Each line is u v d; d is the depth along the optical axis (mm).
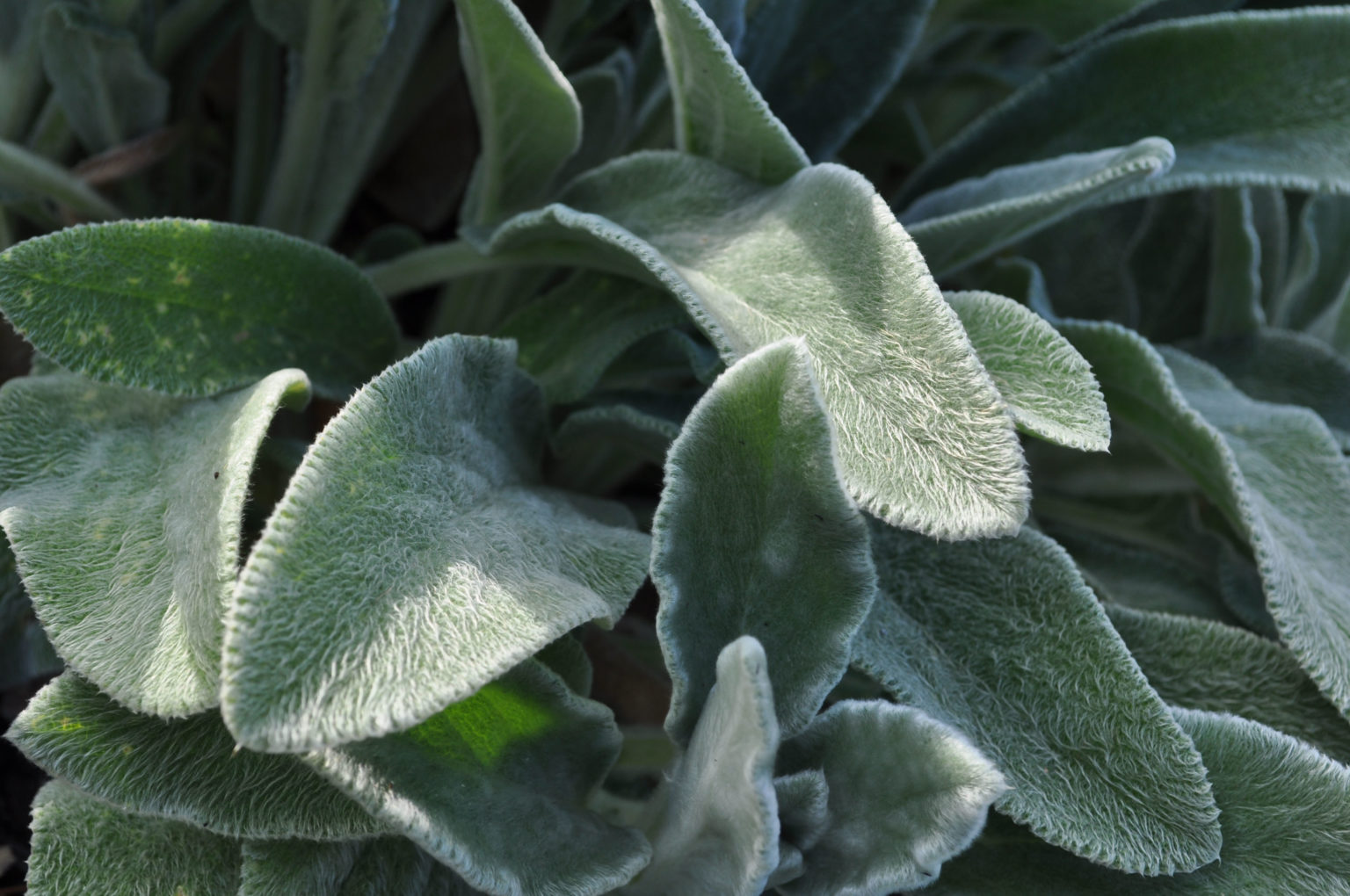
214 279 569
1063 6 688
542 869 514
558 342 603
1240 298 682
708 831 513
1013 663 557
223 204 724
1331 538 602
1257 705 580
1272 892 536
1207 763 546
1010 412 523
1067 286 714
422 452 524
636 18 734
